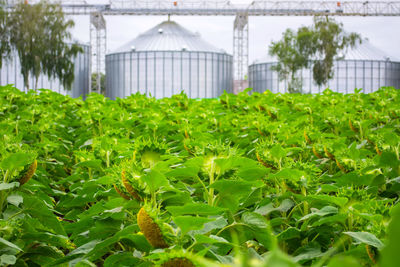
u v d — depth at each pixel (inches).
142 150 85.9
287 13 2294.5
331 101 286.4
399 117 220.4
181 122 220.4
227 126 210.1
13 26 1836.9
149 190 75.3
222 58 2142.0
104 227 89.7
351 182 106.5
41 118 216.4
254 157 162.9
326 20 2145.7
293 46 2186.3
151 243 62.4
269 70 2315.5
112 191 96.1
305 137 160.1
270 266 20.6
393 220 17.4
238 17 2298.2
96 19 2267.5
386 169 119.5
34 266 99.0
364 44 2352.4
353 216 77.1
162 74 2069.4
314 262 79.4
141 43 2204.7
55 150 192.1
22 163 91.0
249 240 91.0
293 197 95.7
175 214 67.8
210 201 84.2
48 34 1865.2
